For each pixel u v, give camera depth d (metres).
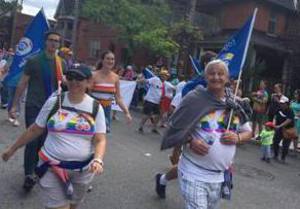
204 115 4.63
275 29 31.39
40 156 4.47
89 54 37.84
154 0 27.80
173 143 4.69
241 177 9.75
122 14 26.64
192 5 26.84
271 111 14.62
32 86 6.71
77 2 33.41
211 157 4.63
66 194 4.38
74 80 4.36
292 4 31.88
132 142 11.94
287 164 12.67
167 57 26.23
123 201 6.85
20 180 7.13
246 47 6.85
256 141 15.42
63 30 40.91
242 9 31.08
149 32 25.94
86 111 4.43
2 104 14.33
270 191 8.83
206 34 31.55
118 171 8.50
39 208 6.11
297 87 28.17
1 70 13.91
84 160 4.45
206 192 4.66
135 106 20.73
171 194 7.44
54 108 4.43
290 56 28.84
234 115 4.74
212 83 4.67
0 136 10.07
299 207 8.02
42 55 6.73
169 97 14.31
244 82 23.64
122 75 21.45
